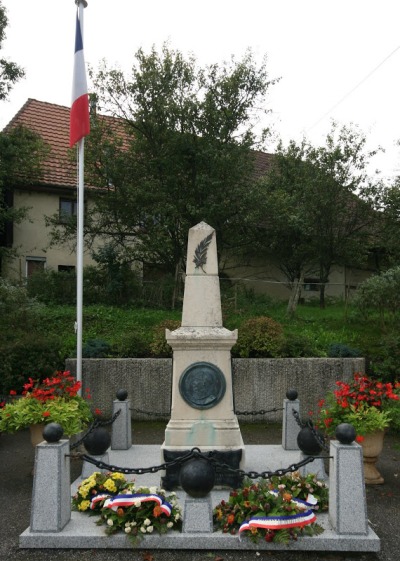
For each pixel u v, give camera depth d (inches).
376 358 380.2
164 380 364.5
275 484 183.6
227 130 508.1
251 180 564.7
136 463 252.1
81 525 175.2
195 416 219.0
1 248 562.9
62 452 174.7
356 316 483.8
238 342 374.3
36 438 240.8
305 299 678.5
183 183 522.9
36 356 349.7
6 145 510.6
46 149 605.9
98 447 226.1
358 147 565.6
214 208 497.7
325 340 423.8
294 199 579.8
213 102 499.8
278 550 164.4
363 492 167.3
